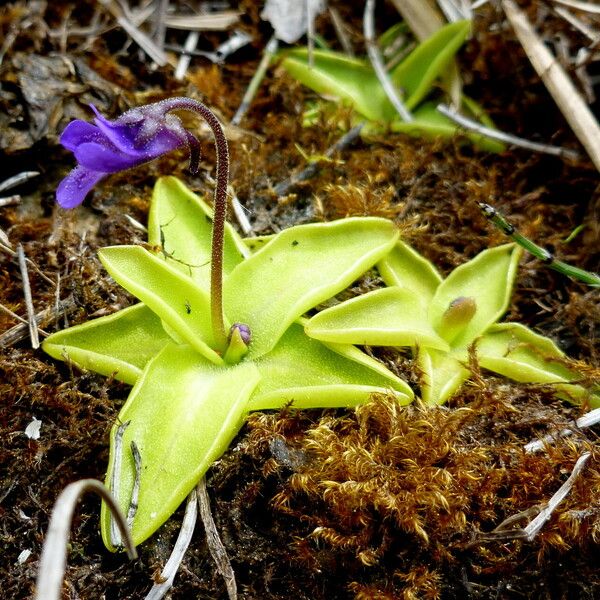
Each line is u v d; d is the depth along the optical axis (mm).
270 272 245
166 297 240
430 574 224
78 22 302
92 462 236
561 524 225
